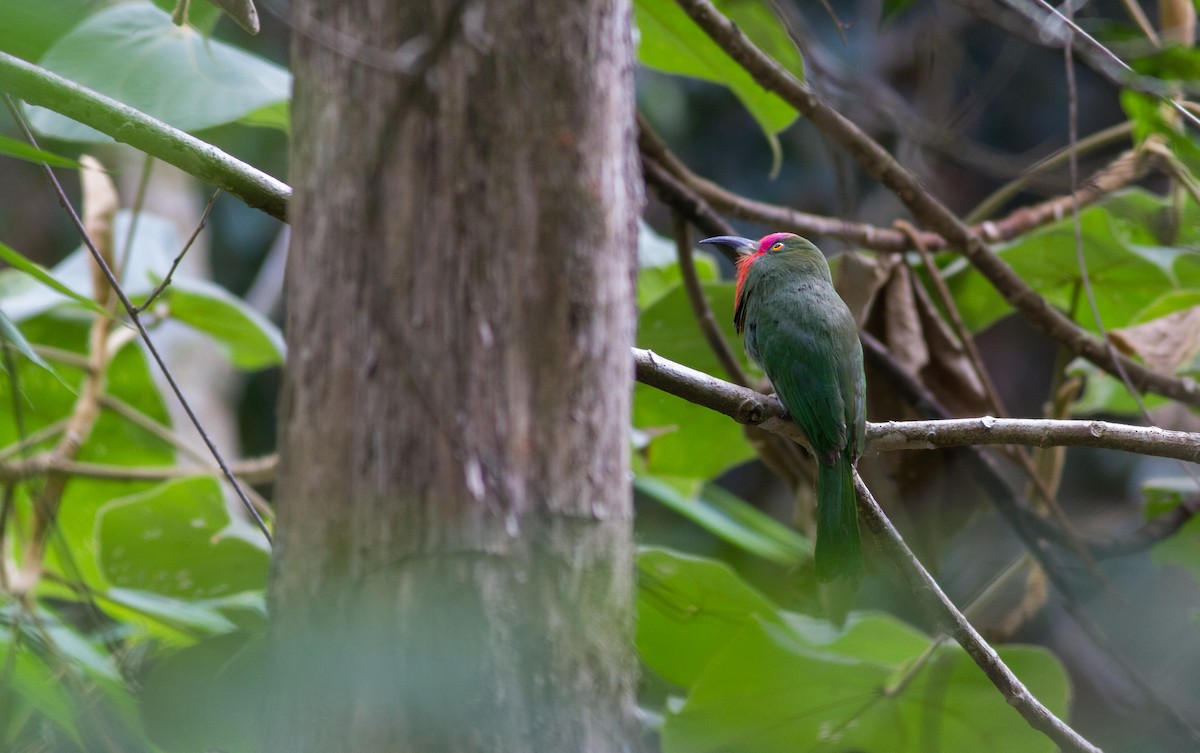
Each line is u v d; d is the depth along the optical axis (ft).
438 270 11.36
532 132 11.49
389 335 11.34
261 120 29.07
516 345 11.44
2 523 26.08
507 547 11.32
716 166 58.90
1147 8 48.08
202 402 49.34
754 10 30.37
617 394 12.03
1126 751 35.91
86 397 31.24
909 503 32.76
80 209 61.00
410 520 11.28
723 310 35.04
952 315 32.76
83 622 29.53
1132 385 30.99
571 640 11.52
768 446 34.14
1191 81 25.58
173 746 19.90
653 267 39.50
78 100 18.42
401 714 11.00
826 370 25.54
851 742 27.73
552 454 11.56
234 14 19.72
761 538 38.27
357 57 11.42
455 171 11.36
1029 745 27.50
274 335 37.09
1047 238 34.58
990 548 44.91
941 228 30.58
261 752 11.89
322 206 11.64
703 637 29.96
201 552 31.12
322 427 11.51
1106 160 36.99
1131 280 36.68
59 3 11.78
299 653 11.37
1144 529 32.81
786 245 29.12
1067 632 47.70
